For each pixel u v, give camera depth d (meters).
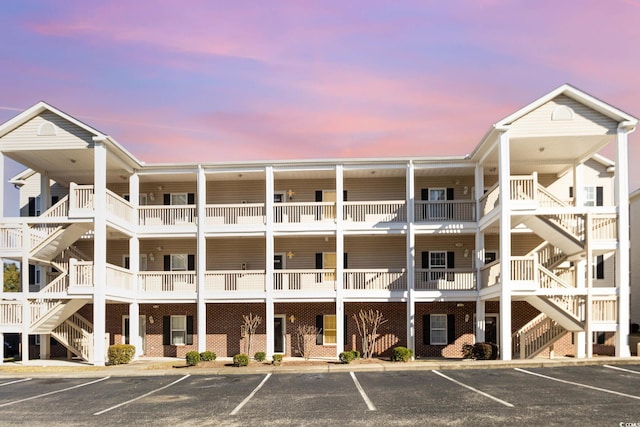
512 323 26.69
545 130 21.69
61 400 15.30
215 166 26.28
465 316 26.84
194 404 14.38
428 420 11.95
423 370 19.95
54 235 23.47
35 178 30.14
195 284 26.75
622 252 21.41
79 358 26.33
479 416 12.15
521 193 21.73
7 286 51.84
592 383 15.84
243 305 27.69
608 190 27.91
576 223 23.09
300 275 25.75
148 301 26.16
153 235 26.44
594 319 21.42
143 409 13.89
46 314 23.12
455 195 27.97
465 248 27.69
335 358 26.23
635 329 31.52
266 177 26.09
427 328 26.94
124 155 24.97
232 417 12.74
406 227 25.52
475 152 24.48
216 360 24.78
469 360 22.41
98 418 12.96
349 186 28.50
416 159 25.41
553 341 22.25
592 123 21.64
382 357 26.55
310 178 28.34
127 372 20.66
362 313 26.83
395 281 25.39
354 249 28.12
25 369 21.81
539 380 16.59
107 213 23.72
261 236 26.12
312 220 26.69
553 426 11.14
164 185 29.02
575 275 22.80
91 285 23.06
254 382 18.05
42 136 23.69
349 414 12.76
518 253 27.30
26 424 12.52
